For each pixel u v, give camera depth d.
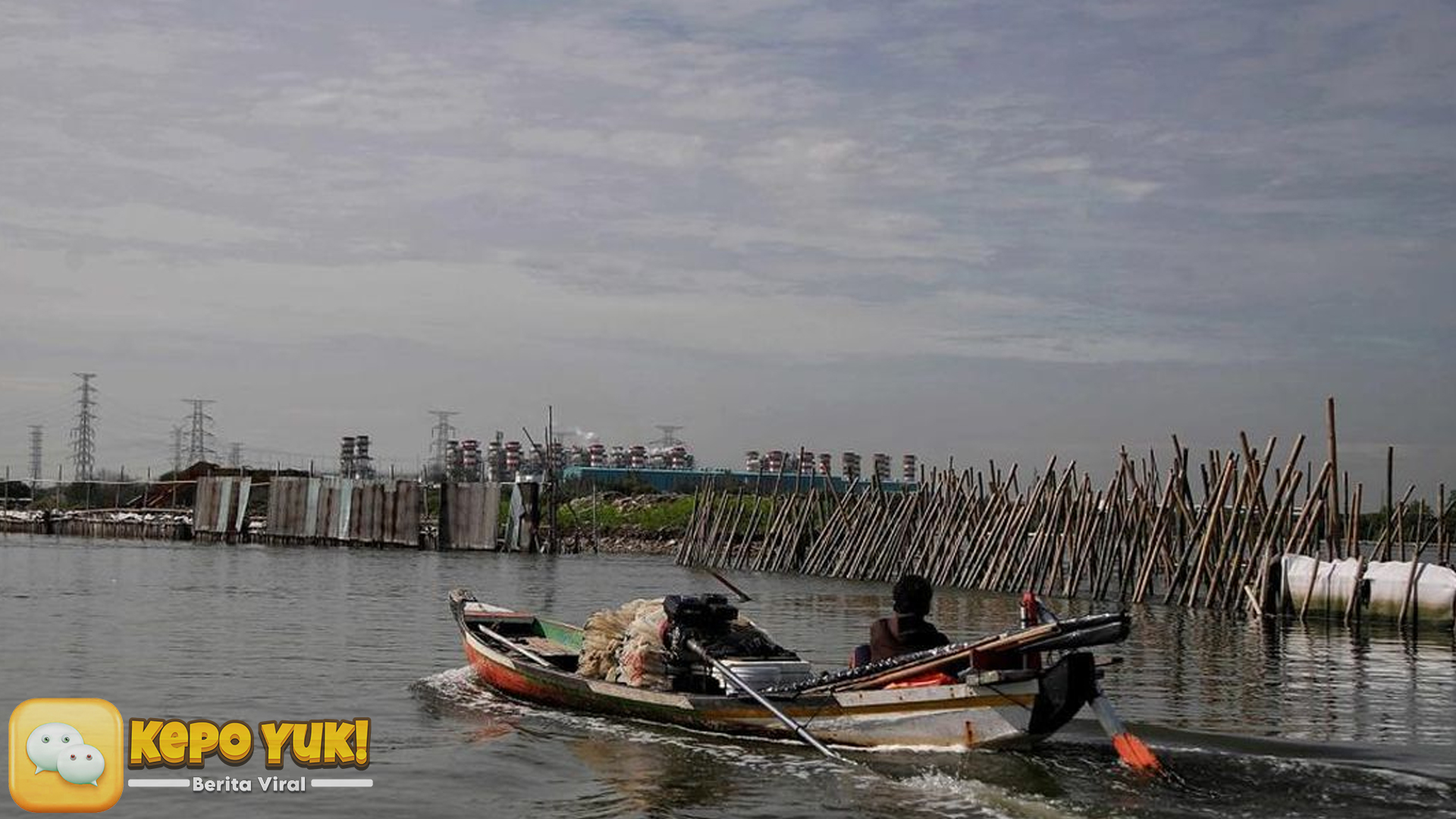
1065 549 35.25
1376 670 20.02
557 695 15.41
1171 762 12.05
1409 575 26.53
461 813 10.80
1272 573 28.45
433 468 103.31
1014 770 11.70
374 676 17.95
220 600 31.08
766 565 48.94
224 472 91.25
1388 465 28.98
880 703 12.59
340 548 65.56
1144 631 26.14
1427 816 10.43
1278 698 17.11
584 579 42.56
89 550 60.47
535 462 98.12
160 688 16.80
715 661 14.00
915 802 10.91
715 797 11.20
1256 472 29.91
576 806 10.98
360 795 11.35
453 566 49.19
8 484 112.06
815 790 11.35
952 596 35.00
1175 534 33.75
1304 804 10.74
